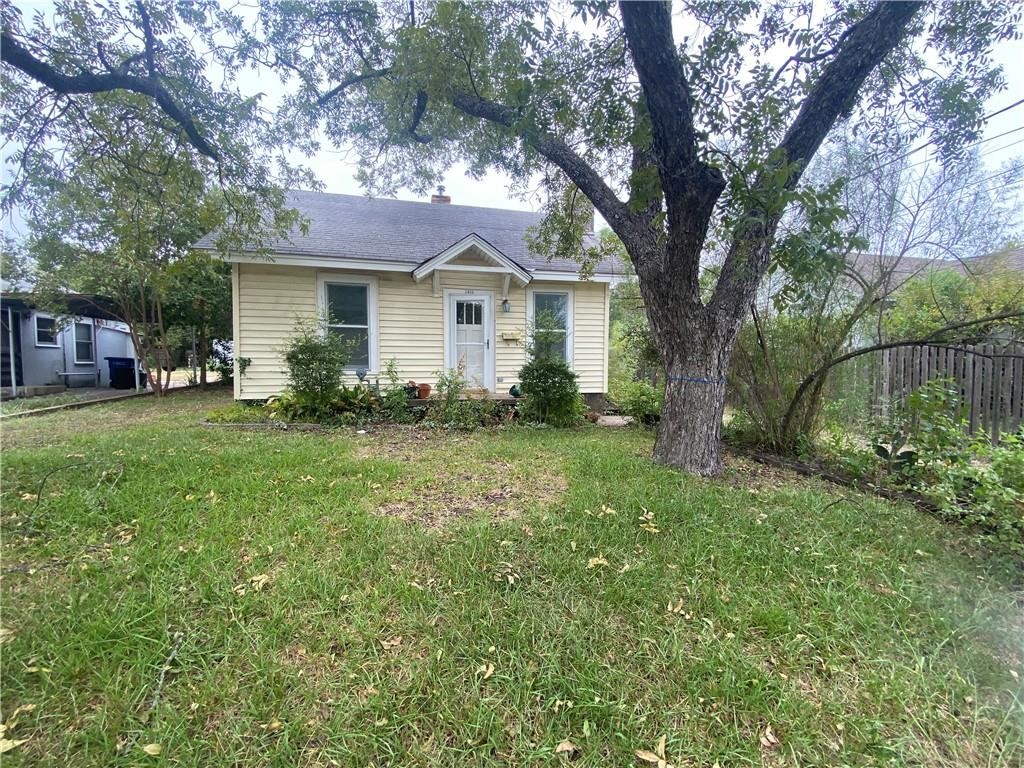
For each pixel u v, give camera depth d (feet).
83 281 32.68
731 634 6.61
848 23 13.44
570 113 14.10
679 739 4.96
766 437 18.37
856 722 5.25
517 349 30.37
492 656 6.04
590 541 9.23
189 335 42.78
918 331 18.84
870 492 13.53
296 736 4.86
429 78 16.06
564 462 15.60
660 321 15.24
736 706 5.41
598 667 5.87
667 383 15.53
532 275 28.68
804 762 4.80
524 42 13.89
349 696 5.38
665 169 12.62
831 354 16.51
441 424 23.40
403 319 28.22
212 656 5.90
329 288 26.89
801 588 7.85
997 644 6.66
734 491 12.80
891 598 7.66
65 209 24.57
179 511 10.16
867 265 16.90
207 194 21.27
